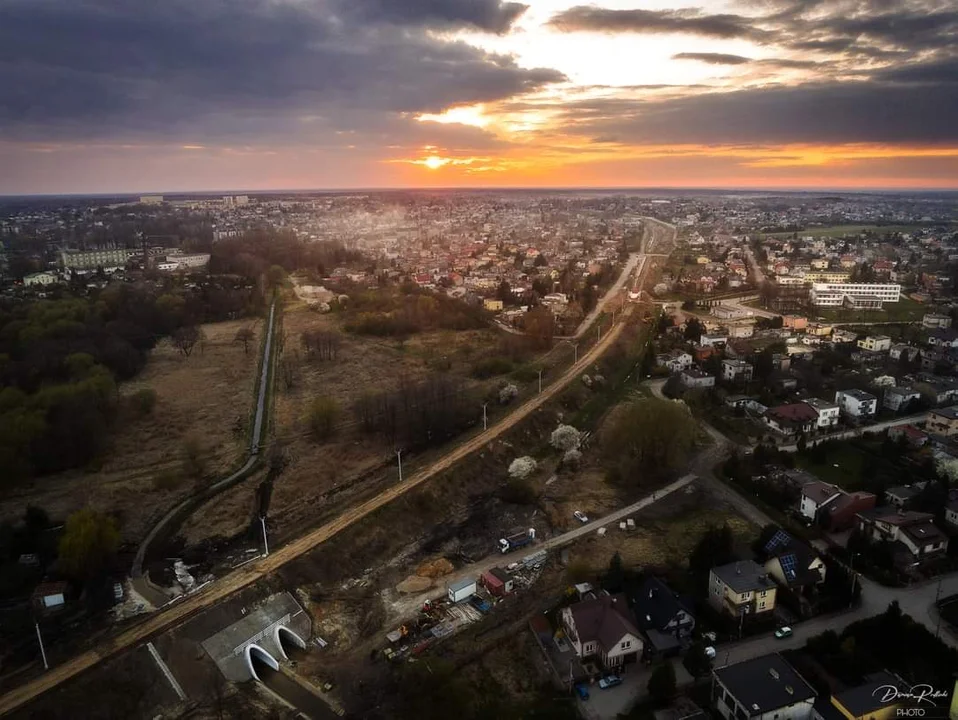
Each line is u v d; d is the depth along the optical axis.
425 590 98.50
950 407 151.00
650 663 81.06
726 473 132.50
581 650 81.25
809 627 85.50
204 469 134.62
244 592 93.00
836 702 68.44
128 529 112.31
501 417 160.50
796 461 135.12
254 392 180.38
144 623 86.31
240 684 79.69
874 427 152.25
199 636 84.94
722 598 88.94
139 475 131.25
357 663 82.94
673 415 132.25
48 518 111.50
